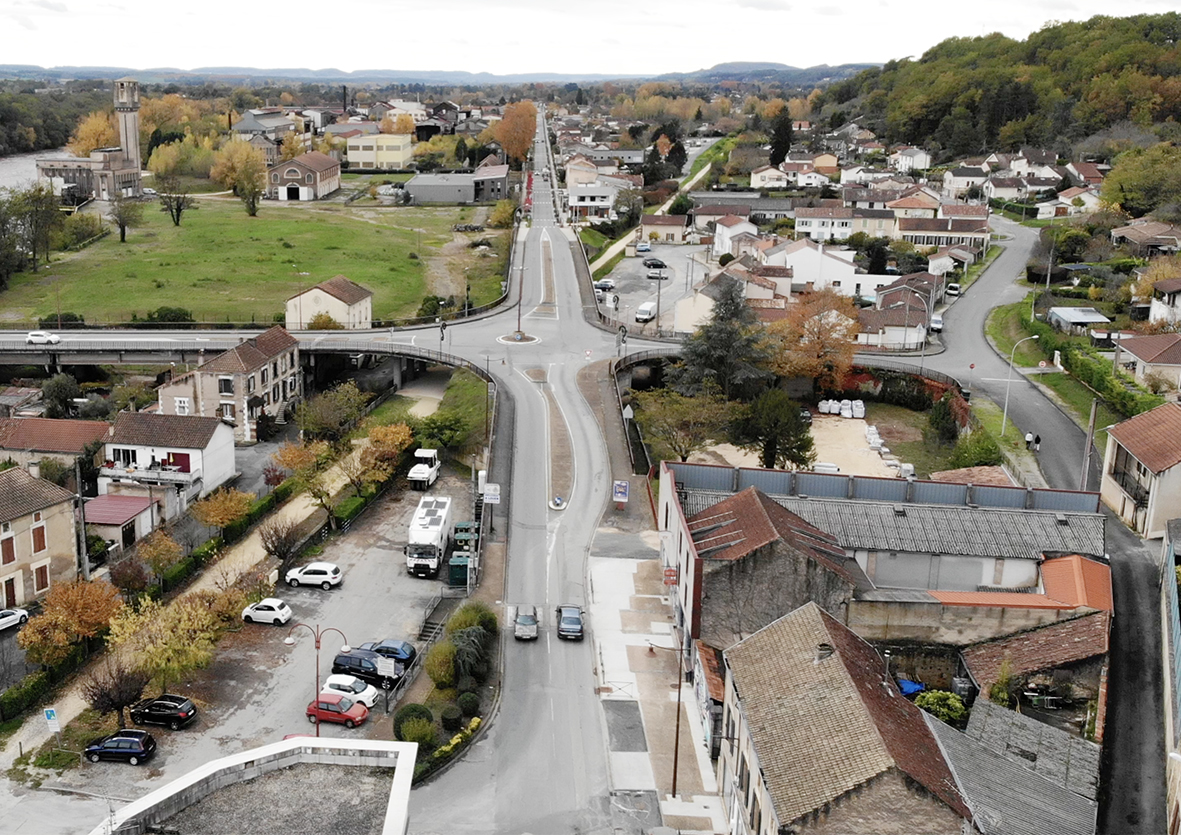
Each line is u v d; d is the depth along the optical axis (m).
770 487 83.12
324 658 72.56
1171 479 79.69
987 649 67.19
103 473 98.19
